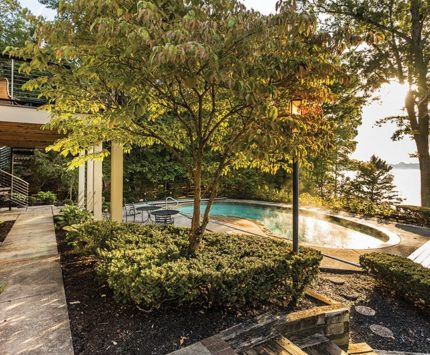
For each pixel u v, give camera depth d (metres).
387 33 11.32
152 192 16.61
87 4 2.01
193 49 1.68
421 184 11.89
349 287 4.31
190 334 2.24
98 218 6.77
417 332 3.28
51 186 14.00
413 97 11.37
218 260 2.94
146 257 2.85
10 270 3.56
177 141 4.15
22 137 7.94
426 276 3.77
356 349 2.83
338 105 11.66
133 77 2.34
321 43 2.56
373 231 8.84
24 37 13.62
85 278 3.29
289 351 2.20
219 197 16.52
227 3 2.35
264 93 2.31
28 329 2.23
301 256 3.18
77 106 3.31
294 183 3.29
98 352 1.97
